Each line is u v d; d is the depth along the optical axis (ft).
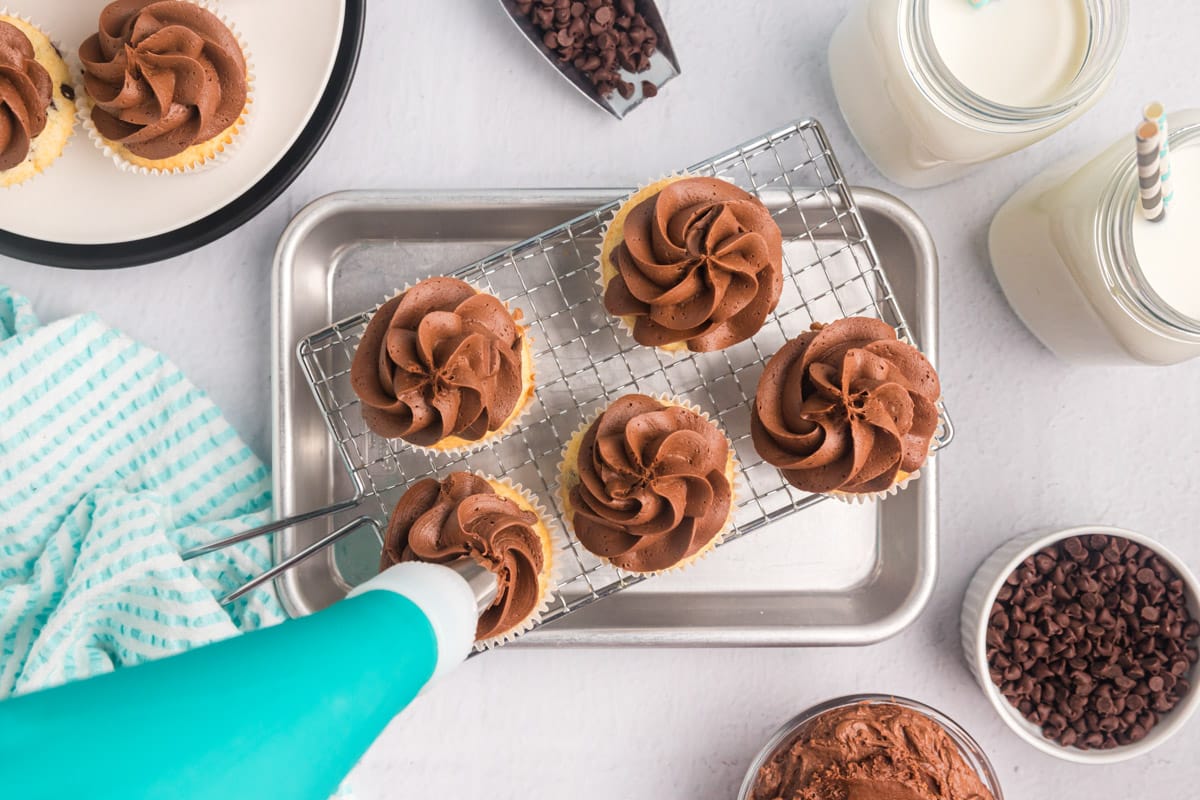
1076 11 1.75
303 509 1.86
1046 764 1.93
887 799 1.73
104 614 1.84
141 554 1.80
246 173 1.84
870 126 1.84
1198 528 1.93
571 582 1.85
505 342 1.75
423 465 1.87
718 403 1.89
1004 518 1.93
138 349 1.87
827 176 1.92
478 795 1.93
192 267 1.92
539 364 1.88
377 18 1.92
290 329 1.83
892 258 1.89
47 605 1.84
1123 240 1.69
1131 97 1.92
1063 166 1.83
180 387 1.87
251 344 1.92
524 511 1.76
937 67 1.67
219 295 1.92
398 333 1.71
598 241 1.89
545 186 1.92
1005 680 1.84
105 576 1.80
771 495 1.89
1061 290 1.80
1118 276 1.70
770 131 1.88
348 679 1.23
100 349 1.86
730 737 1.93
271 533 1.84
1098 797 1.93
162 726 1.06
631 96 1.89
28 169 1.81
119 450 1.87
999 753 1.93
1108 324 1.77
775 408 1.76
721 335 1.77
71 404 1.85
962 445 1.94
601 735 1.93
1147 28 1.92
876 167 1.91
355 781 1.93
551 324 1.89
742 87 1.93
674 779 1.93
